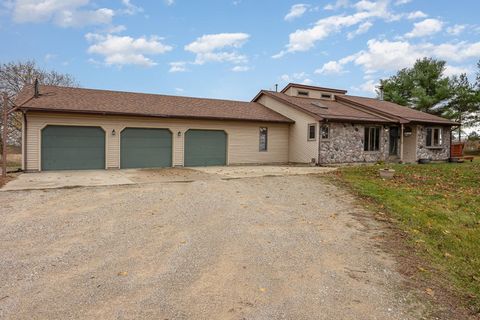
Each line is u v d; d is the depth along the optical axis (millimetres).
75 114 14164
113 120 15000
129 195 8500
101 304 3273
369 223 6332
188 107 17812
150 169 15109
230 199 8219
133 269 4121
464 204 7855
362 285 3859
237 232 5672
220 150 17844
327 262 4500
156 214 6742
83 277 3873
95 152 14734
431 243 5387
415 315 3273
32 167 13562
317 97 23391
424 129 21703
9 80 27047
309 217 6703
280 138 19578
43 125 13648
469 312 3385
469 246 5266
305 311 3258
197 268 4188
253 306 3311
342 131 18312
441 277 4180
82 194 8562
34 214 6609
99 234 5465
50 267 4141
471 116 32875
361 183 10102
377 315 3238
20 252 4637
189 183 10453
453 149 23828
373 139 19594
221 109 18750
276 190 9367
